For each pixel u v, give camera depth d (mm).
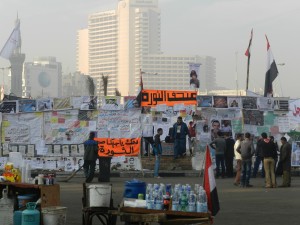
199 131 25141
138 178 22688
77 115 24250
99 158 21047
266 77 29406
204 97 25234
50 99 24438
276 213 12125
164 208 8492
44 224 8992
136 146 24297
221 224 10586
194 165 24922
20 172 10102
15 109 24578
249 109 25609
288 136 26062
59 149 24297
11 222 9273
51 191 9367
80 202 14078
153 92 24656
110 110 24266
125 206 8594
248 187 18625
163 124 24781
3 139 24500
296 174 26281
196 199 8523
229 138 23938
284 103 26047
